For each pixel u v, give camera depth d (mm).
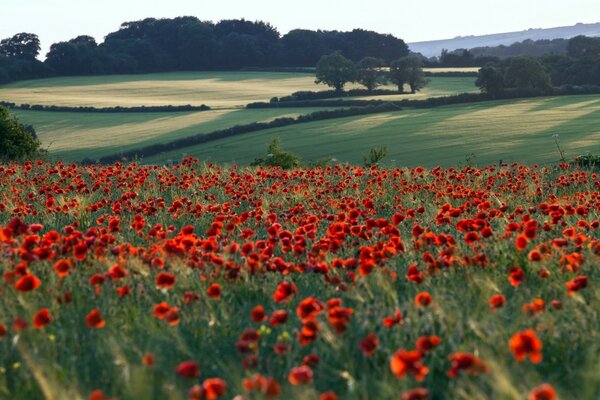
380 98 125312
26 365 5301
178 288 7180
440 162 59906
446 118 90062
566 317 6129
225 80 172875
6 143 31266
